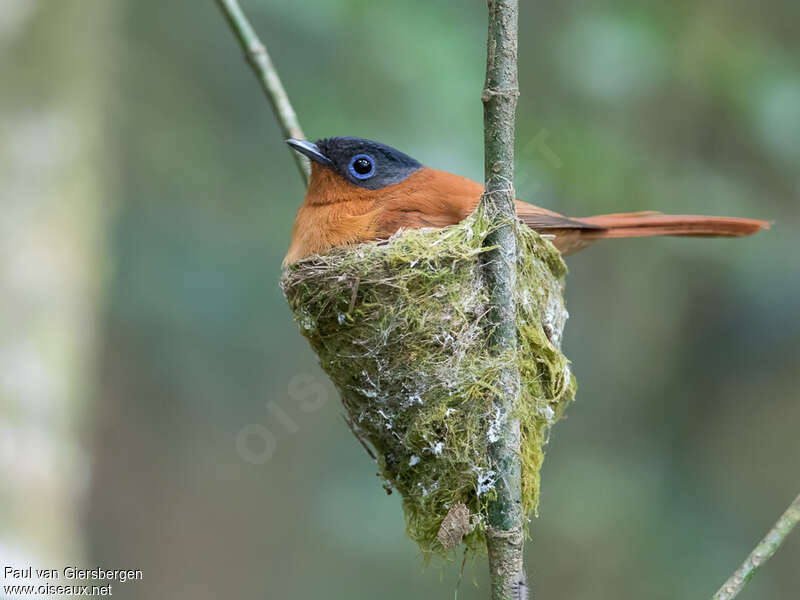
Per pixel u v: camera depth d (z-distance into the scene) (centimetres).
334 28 1173
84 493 992
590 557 1258
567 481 1316
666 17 1216
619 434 1363
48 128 1100
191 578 1535
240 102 1347
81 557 955
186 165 1316
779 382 1348
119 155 1259
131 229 1295
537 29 1286
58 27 1127
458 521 600
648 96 1235
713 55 1203
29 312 1021
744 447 1345
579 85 1183
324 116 1181
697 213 1209
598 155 1183
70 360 1034
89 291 1073
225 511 1546
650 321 1377
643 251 1359
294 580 1475
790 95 1178
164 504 1542
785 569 1284
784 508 1305
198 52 1342
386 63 1152
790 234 1239
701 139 1271
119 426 1467
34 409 977
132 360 1373
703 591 1234
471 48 1171
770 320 1318
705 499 1312
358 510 1264
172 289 1308
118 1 1252
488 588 1286
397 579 1348
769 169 1259
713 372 1365
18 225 1051
